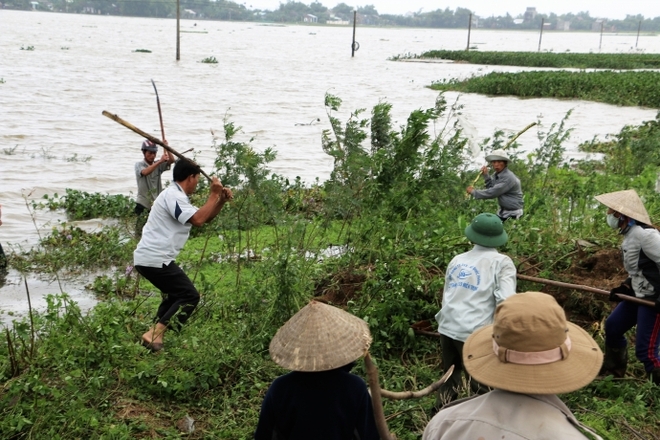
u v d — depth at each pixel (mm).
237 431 5234
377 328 6508
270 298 6703
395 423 5273
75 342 6152
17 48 65125
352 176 8297
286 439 3355
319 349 3293
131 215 13031
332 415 3289
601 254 7586
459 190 9750
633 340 6590
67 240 10992
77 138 22219
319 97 36281
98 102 31047
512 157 13383
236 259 9422
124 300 8461
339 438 3303
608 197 5684
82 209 13258
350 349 3307
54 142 21406
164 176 17578
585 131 26812
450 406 2887
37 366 5953
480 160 17641
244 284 7891
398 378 5840
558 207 10062
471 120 28797
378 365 6133
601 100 37688
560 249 7906
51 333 6254
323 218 9992
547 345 2584
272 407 3373
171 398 5707
